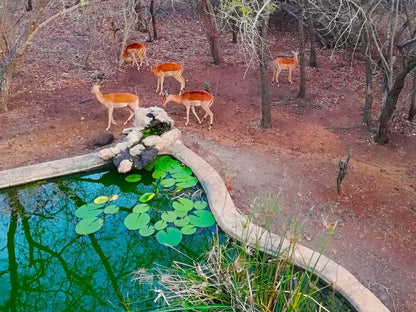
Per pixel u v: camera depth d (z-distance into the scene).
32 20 7.07
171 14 13.23
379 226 4.84
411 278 4.14
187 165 5.95
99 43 10.63
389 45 6.91
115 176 5.98
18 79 8.72
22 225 5.24
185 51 10.61
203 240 4.78
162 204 5.41
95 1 7.63
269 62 10.25
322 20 10.20
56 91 8.34
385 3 7.76
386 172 6.15
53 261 4.83
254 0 5.73
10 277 4.70
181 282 4.03
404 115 7.95
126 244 4.88
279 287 3.92
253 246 4.44
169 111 7.82
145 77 9.16
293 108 8.28
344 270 4.12
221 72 9.59
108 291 4.36
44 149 6.35
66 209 5.49
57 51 10.18
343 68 10.15
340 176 5.14
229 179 5.60
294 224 4.75
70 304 4.29
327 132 7.39
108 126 6.91
